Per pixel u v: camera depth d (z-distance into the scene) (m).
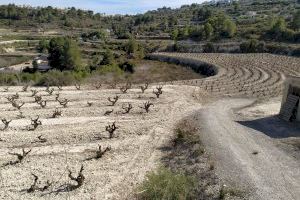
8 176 22.84
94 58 110.38
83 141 29.00
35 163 24.78
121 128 31.91
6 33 185.12
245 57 98.31
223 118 35.00
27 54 134.12
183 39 142.62
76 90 47.59
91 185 21.98
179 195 19.77
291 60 90.50
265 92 52.16
